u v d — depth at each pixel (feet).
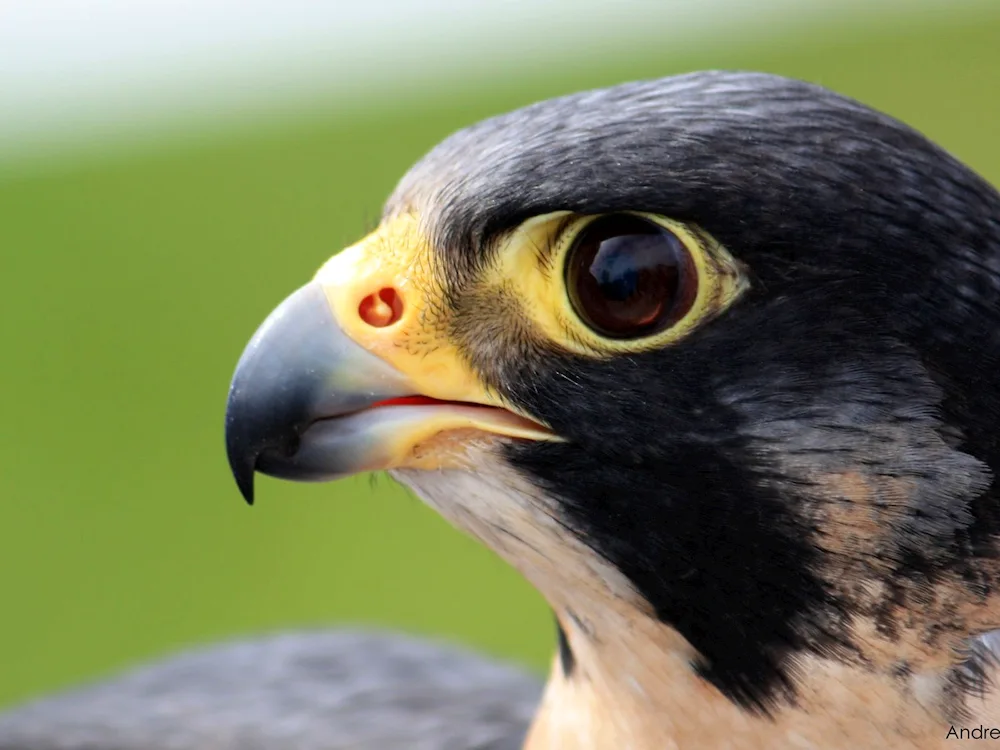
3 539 7.63
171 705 4.00
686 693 3.69
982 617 3.65
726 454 3.65
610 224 3.64
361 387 3.68
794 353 3.64
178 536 7.59
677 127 3.65
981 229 3.65
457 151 3.68
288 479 3.69
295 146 14.37
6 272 10.94
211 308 10.21
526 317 3.66
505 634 6.56
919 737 3.67
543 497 3.68
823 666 3.67
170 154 14.71
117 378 9.25
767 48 15.58
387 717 3.95
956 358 3.64
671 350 3.65
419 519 7.64
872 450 3.64
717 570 3.67
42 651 6.77
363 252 3.68
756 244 3.63
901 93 12.36
